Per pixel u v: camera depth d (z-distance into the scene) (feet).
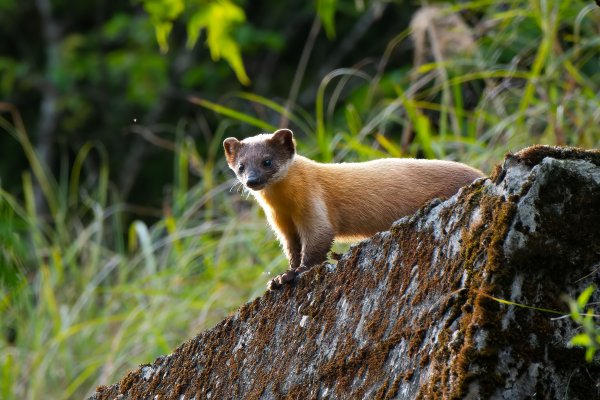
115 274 49.42
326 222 26.45
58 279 46.26
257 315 22.04
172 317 40.91
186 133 79.97
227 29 42.75
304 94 76.07
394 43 41.68
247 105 77.00
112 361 40.93
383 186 26.45
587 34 41.22
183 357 23.50
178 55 84.12
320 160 41.65
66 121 81.61
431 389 16.65
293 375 20.26
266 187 27.63
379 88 63.26
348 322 19.53
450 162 26.91
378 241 19.63
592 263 16.74
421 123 35.37
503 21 41.88
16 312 45.68
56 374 44.01
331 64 76.95
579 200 16.76
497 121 39.37
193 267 42.50
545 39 37.01
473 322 16.49
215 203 47.06
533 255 16.69
